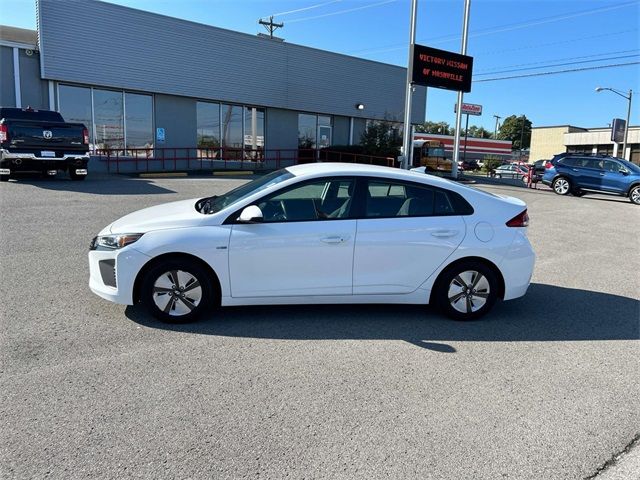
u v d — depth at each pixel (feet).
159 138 72.49
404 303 16.40
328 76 89.97
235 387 11.65
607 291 21.03
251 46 79.51
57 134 46.68
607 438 10.21
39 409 10.40
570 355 14.26
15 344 13.42
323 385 11.93
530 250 16.93
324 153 89.51
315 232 15.40
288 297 15.60
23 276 19.24
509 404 11.41
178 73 72.18
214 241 14.99
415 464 9.16
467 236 16.29
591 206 53.67
